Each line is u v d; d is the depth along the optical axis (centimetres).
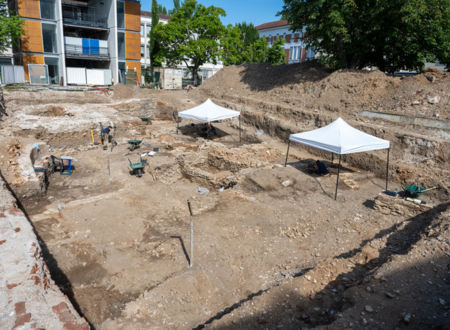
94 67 3775
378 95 1830
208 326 497
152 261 740
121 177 1290
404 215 948
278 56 4022
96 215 962
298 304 548
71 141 1650
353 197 1109
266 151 1585
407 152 1360
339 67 2233
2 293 469
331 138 1121
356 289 543
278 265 713
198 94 2922
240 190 1134
